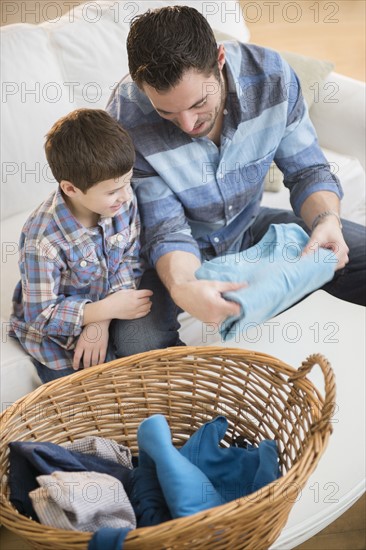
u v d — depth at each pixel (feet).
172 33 4.22
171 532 3.26
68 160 4.43
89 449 4.32
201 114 4.62
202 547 3.48
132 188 5.12
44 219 4.81
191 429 4.70
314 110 6.80
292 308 5.61
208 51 4.33
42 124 5.94
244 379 4.49
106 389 4.55
